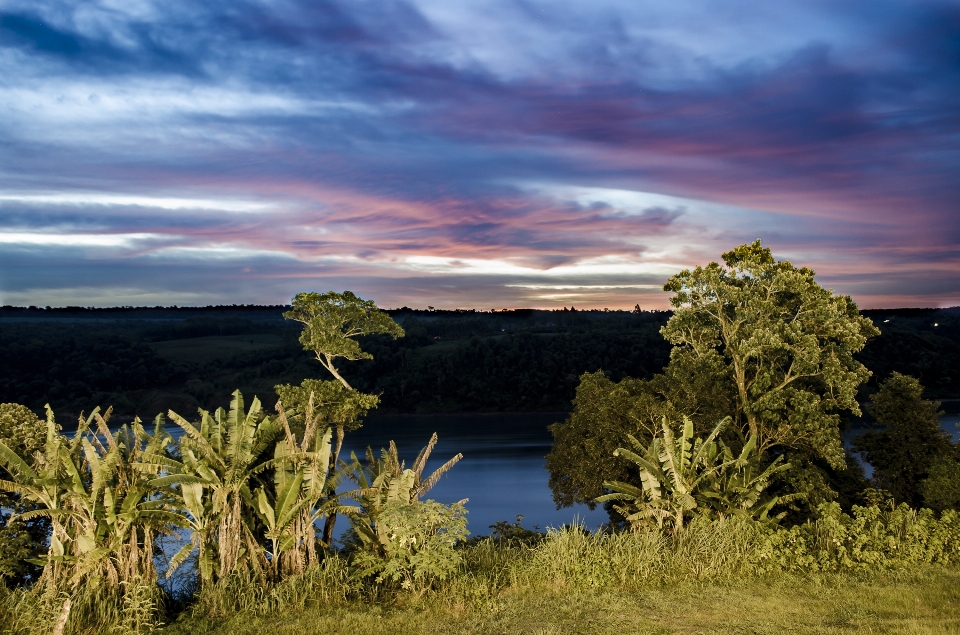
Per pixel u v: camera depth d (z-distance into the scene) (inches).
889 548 559.5
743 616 437.4
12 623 467.5
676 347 1277.1
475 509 2001.7
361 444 3823.8
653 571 543.8
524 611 467.2
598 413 1043.3
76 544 565.3
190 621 490.3
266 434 652.1
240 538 614.5
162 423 652.7
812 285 1116.5
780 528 627.2
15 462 569.9
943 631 389.4
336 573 556.7
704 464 759.1
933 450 1098.1
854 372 1077.1
